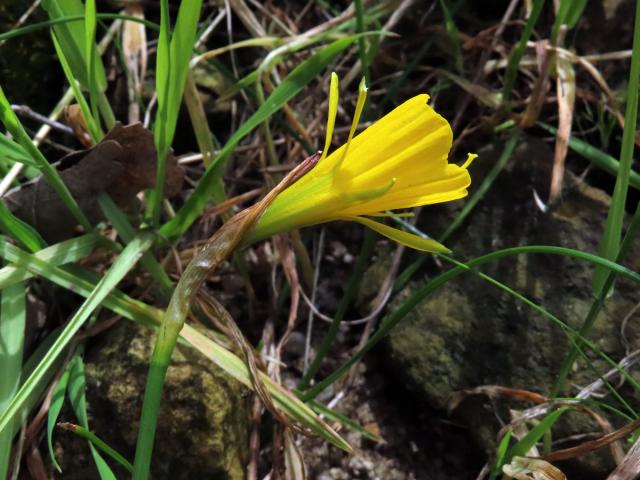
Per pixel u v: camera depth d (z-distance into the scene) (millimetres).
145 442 238
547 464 264
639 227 266
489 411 288
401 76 323
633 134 259
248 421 283
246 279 305
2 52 315
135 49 318
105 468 256
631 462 259
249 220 240
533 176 306
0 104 257
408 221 311
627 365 276
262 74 310
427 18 331
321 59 280
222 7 336
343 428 295
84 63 284
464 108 319
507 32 331
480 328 293
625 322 286
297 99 329
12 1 318
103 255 296
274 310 305
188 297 240
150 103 313
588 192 303
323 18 346
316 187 238
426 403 296
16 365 267
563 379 277
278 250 301
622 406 281
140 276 296
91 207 284
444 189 237
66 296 294
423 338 296
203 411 274
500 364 290
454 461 292
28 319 286
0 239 269
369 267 312
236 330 261
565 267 295
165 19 260
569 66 302
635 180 291
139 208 302
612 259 267
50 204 282
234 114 326
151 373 239
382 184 236
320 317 309
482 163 311
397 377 298
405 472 291
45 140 312
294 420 281
